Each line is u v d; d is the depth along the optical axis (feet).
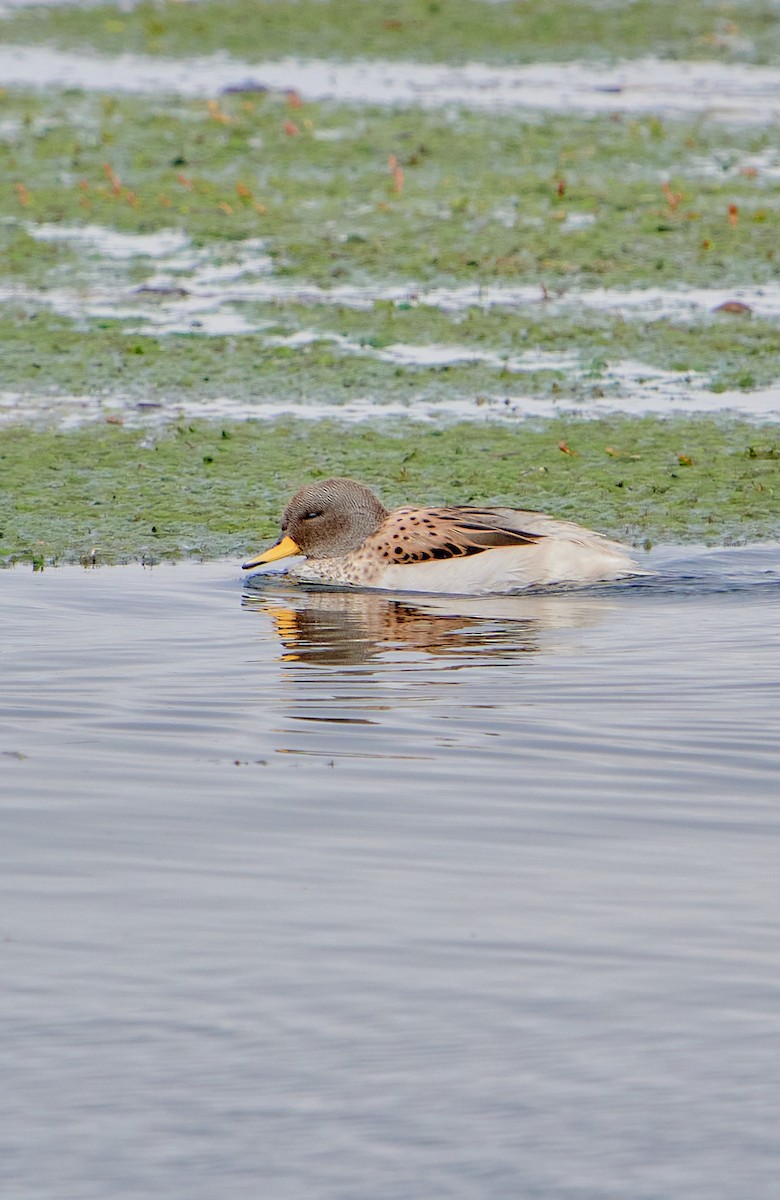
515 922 26.27
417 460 64.85
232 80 159.12
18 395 73.82
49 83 157.28
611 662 41.68
